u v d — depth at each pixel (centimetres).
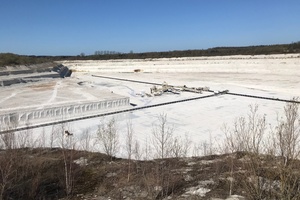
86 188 1138
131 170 1293
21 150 1424
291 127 1253
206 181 1102
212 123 2667
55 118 2873
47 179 1184
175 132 2405
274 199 877
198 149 1936
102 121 2797
